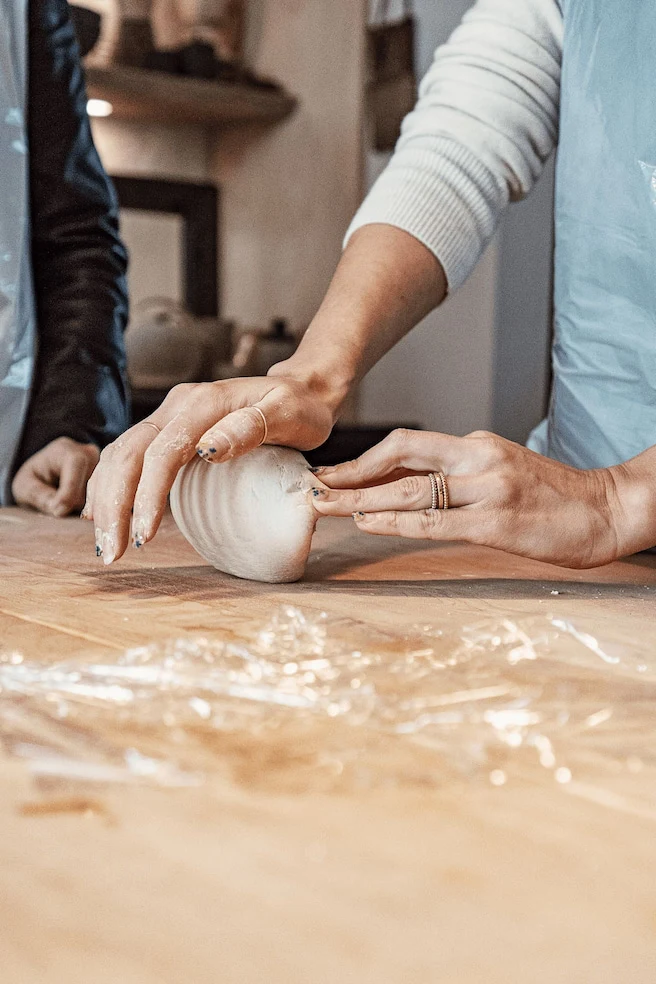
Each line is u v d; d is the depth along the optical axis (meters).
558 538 0.73
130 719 0.45
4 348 1.21
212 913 0.30
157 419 0.75
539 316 2.56
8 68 1.18
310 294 2.91
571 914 0.30
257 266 3.08
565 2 0.98
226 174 3.14
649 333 0.95
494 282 2.48
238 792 0.38
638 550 0.76
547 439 1.12
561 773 0.40
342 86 2.78
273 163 3.01
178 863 0.33
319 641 0.59
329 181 2.83
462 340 2.57
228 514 0.75
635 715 0.47
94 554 0.90
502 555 0.93
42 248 1.26
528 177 1.09
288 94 2.95
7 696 0.48
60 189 1.25
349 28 2.75
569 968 0.27
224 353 2.84
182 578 0.79
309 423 0.77
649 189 0.93
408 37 2.58
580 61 0.97
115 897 0.31
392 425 2.54
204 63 2.77
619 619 0.67
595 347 0.99
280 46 2.97
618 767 0.41
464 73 1.07
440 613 0.68
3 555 0.89
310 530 0.74
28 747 0.42
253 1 3.05
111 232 1.29
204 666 0.54
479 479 0.72
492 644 0.59
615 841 0.35
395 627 0.63
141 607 0.68
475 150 1.04
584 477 0.76
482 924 0.29
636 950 0.28
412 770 0.40
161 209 3.00
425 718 0.46
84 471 1.16
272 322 2.89
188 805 0.37
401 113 2.58
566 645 0.59
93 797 0.37
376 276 0.96
